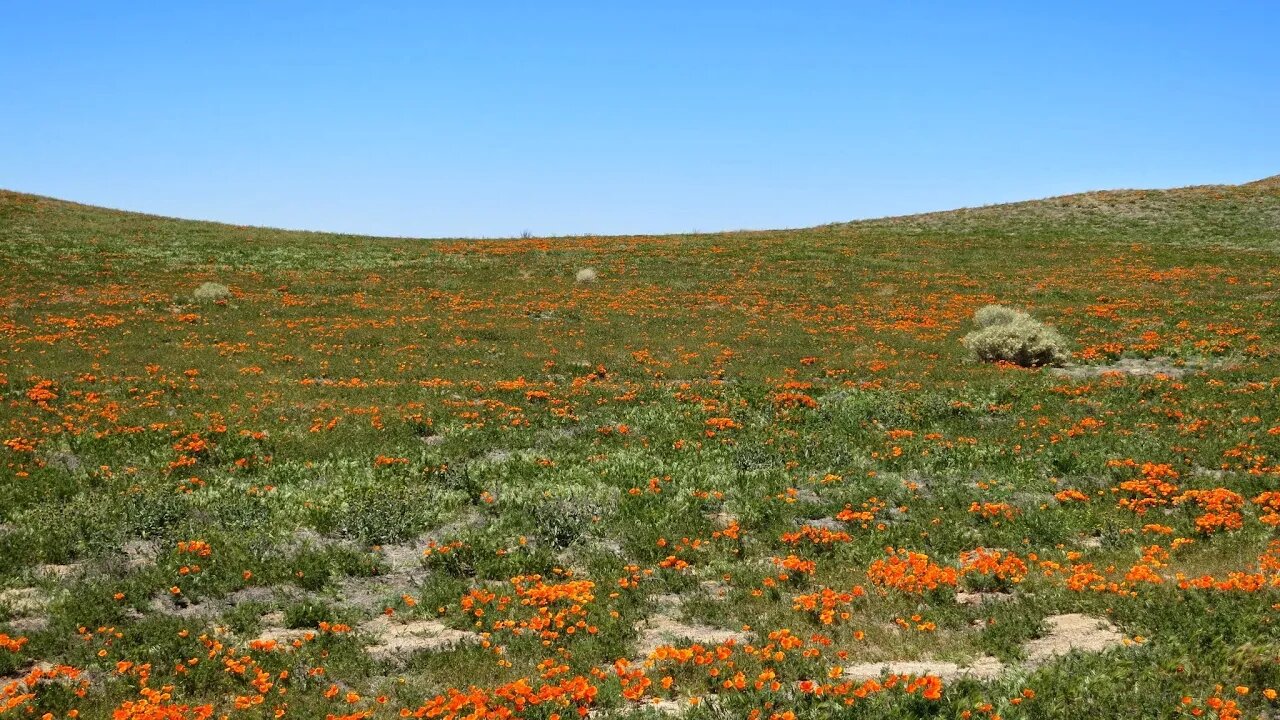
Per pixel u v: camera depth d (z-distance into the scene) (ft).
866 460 57.82
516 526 45.55
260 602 35.81
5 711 24.18
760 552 41.78
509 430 65.92
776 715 22.03
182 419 65.36
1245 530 40.81
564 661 28.68
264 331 106.63
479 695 23.40
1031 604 31.89
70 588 35.78
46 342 94.12
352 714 24.39
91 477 51.44
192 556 39.17
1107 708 21.83
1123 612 29.66
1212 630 26.14
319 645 30.48
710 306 131.95
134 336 100.32
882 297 137.49
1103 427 64.23
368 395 77.25
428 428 66.39
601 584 37.17
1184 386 77.30
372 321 115.34
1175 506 46.16
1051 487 51.13
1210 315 113.80
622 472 55.26
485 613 33.63
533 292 141.69
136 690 26.63
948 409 71.15
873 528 44.75
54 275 138.31
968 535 43.37
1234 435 59.57
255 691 26.94
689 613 33.63
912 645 28.91
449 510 48.34
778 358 97.35
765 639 30.04
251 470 55.31
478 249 187.21
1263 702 22.00
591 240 204.95
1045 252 175.11
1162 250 171.32
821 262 168.04
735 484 53.06
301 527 44.96
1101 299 129.80
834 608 32.14
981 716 21.62
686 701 24.97
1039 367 92.02
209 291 126.82
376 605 35.99
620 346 103.40
